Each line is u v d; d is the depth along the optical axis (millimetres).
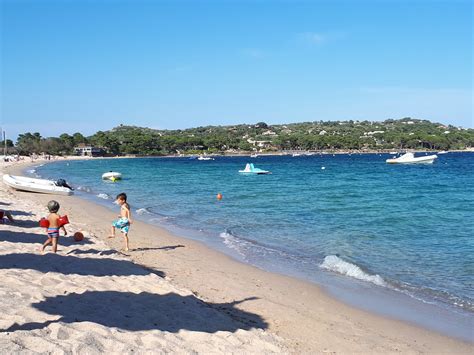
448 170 69188
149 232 17500
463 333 8102
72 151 171000
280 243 15703
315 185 42656
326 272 12062
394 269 12281
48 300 7297
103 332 6125
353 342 7566
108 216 21859
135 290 8680
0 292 7293
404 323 8555
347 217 21734
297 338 7539
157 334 6438
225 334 6852
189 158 160375
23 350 5102
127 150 175375
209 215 22609
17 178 35281
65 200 29188
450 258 13375
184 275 11188
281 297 9914
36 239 12836
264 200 29359
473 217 21734
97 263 10578
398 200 29391
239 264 12789
